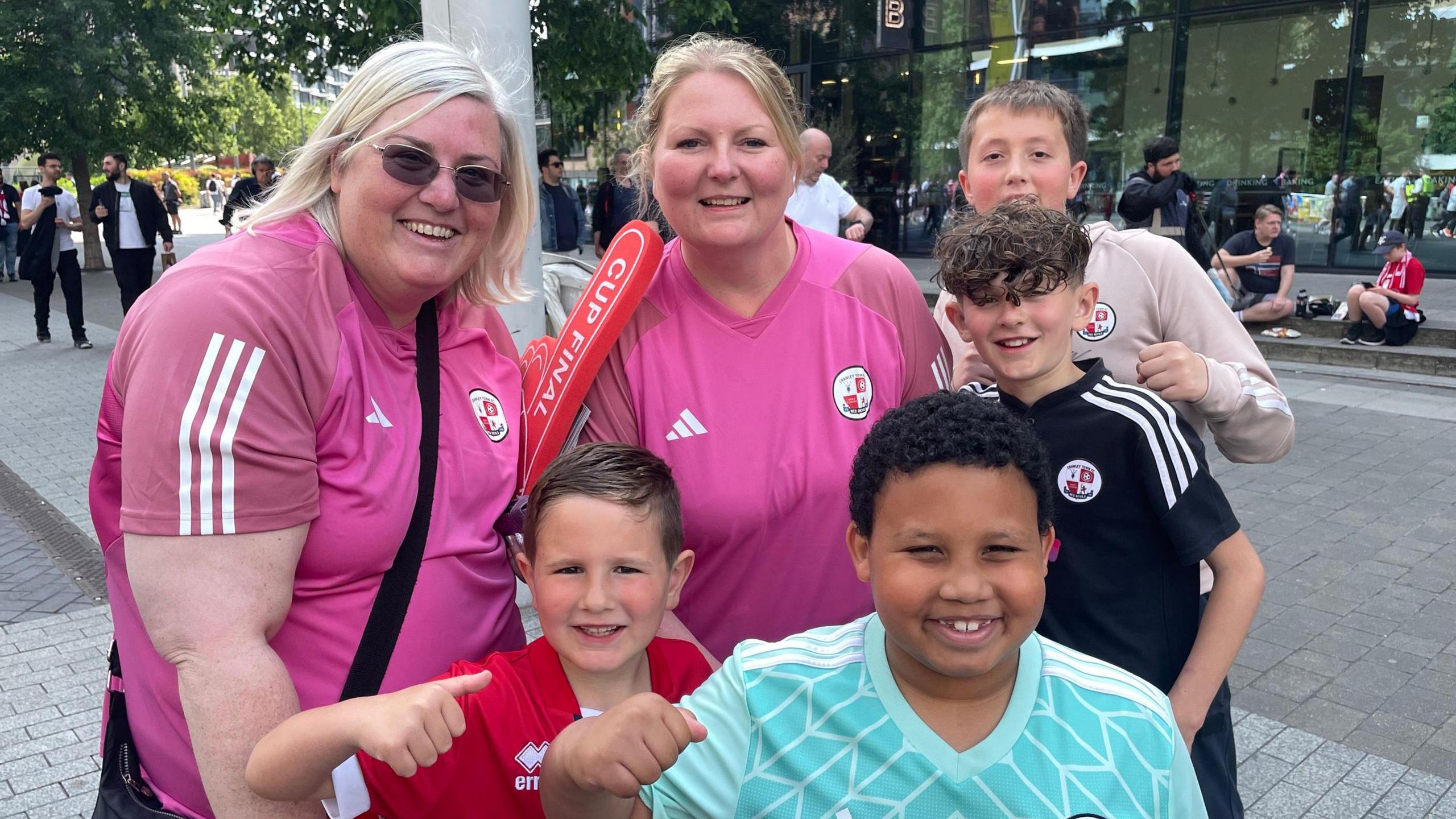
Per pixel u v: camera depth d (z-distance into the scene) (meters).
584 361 1.80
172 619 1.34
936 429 1.24
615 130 13.10
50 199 10.81
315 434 1.47
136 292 10.85
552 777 1.18
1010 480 1.22
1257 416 1.90
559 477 1.56
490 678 1.23
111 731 1.58
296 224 1.58
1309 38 13.41
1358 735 3.45
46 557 5.01
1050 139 2.17
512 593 1.80
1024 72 15.52
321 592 1.49
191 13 19.97
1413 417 7.69
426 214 1.56
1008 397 1.85
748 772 1.34
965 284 1.75
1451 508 5.68
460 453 1.68
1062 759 1.27
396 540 1.53
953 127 16.12
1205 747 1.78
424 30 3.80
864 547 1.40
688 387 1.86
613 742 1.10
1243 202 14.30
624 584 1.53
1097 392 1.74
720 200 1.75
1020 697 1.30
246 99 45.06
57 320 13.20
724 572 1.87
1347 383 8.94
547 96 9.48
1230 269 10.85
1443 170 12.88
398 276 1.57
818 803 1.30
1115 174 15.20
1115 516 1.71
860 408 1.89
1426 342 9.70
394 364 1.64
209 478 1.33
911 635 1.25
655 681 1.68
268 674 1.37
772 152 1.74
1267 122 13.98
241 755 1.33
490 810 1.46
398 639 1.52
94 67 18.69
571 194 11.56
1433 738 3.42
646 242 1.80
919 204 16.73
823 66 17.03
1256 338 10.35
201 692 1.33
